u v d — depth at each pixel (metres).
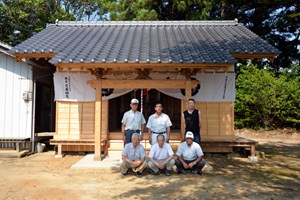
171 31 10.43
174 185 5.57
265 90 15.80
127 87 7.43
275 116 16.56
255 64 17.97
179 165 6.51
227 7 19.23
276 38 19.31
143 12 16.44
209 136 8.78
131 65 6.90
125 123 7.11
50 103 11.55
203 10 17.66
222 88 8.77
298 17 17.08
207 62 6.74
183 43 8.66
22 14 19.08
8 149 9.14
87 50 7.72
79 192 5.13
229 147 8.75
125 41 8.97
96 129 7.52
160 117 6.91
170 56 7.12
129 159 6.27
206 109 8.82
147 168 6.67
